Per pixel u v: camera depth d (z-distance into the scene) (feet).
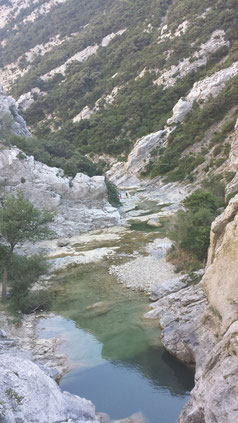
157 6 431.02
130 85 356.59
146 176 264.31
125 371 61.11
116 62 409.28
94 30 475.72
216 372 45.75
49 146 203.31
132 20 451.12
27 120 406.41
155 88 334.65
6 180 144.77
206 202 132.87
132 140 310.04
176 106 284.20
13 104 232.94
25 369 47.01
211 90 275.80
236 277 50.55
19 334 72.64
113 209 161.48
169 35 369.71
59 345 69.10
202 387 46.93
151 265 108.27
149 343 69.15
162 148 268.62
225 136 227.40
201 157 226.79
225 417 40.86
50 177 153.58
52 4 638.12
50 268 104.88
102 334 73.10
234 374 42.91
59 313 83.15
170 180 232.32
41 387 45.55
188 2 384.68
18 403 42.11
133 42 406.82
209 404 42.83
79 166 193.26
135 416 50.72
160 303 82.23
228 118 241.35
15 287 84.38
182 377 59.21
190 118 269.23
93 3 554.46
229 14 335.47
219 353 47.52
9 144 154.20
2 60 573.33
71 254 122.93
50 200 149.79
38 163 157.99
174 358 64.18
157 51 363.15
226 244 52.95
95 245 131.44
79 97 397.80
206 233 102.06
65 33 540.93
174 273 100.63
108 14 494.18
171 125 280.51
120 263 112.37
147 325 75.77
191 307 70.13
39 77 456.45
